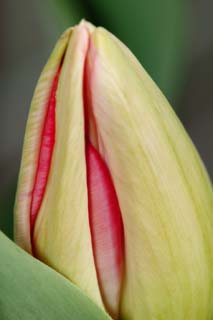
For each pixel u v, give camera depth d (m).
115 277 0.14
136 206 0.14
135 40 0.21
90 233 0.14
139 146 0.14
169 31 0.21
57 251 0.14
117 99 0.14
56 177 0.14
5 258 0.14
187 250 0.15
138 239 0.14
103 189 0.14
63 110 0.14
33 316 0.14
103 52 0.14
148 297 0.15
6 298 0.14
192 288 0.15
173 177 0.14
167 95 0.21
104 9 0.20
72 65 0.14
